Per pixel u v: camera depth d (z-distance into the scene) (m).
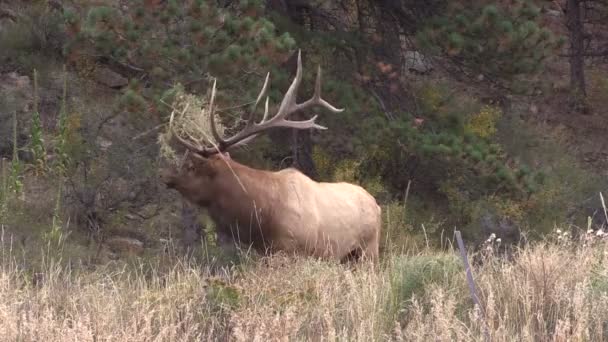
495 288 16.12
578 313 14.44
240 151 34.25
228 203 22.59
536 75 36.03
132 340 14.24
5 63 41.12
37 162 32.81
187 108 23.39
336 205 23.42
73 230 31.48
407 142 35.47
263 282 17.50
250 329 14.75
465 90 49.06
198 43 29.92
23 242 25.77
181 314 16.05
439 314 14.41
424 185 38.66
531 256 16.92
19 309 15.95
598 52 63.00
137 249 32.25
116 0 32.66
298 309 16.06
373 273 18.28
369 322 15.02
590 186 44.19
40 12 42.91
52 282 18.27
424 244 32.94
